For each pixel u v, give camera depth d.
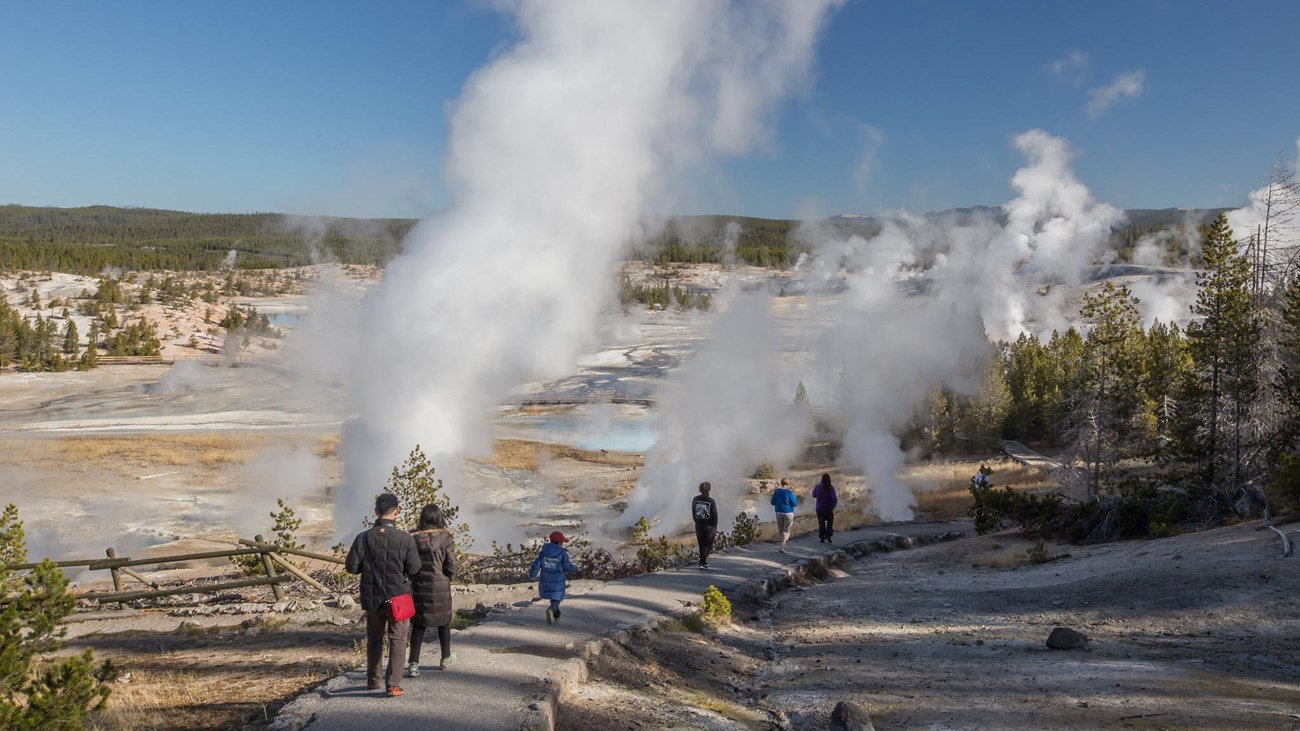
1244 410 22.69
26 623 6.58
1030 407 61.56
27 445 53.41
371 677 7.27
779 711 8.74
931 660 10.42
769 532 25.86
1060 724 7.46
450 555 7.78
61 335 118.06
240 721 6.97
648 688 8.77
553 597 10.52
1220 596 11.71
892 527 27.20
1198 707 7.66
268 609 13.45
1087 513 20.73
